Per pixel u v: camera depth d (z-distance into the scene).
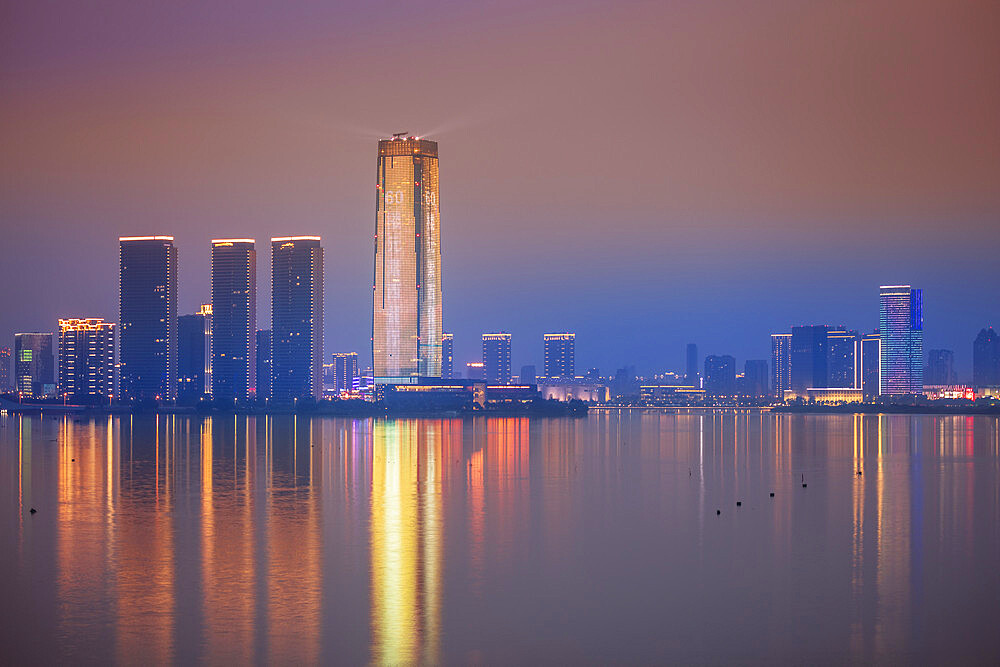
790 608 121.69
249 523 185.88
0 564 145.88
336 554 153.88
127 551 156.00
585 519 192.75
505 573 140.88
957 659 103.31
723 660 102.94
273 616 117.50
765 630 112.75
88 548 158.75
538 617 117.56
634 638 109.75
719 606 122.69
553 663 101.94
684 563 148.00
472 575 139.38
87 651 105.00
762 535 173.00
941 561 149.00
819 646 107.19
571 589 131.25
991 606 122.38
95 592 128.62
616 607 122.31
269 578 136.88
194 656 103.62
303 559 150.00
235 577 137.25
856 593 129.00
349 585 132.75
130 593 128.00
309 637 109.75
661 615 118.50
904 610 120.56
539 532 176.12
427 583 134.25
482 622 115.38
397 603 123.75
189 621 115.44
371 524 184.88
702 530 178.75
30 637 109.50
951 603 123.75
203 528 179.25
